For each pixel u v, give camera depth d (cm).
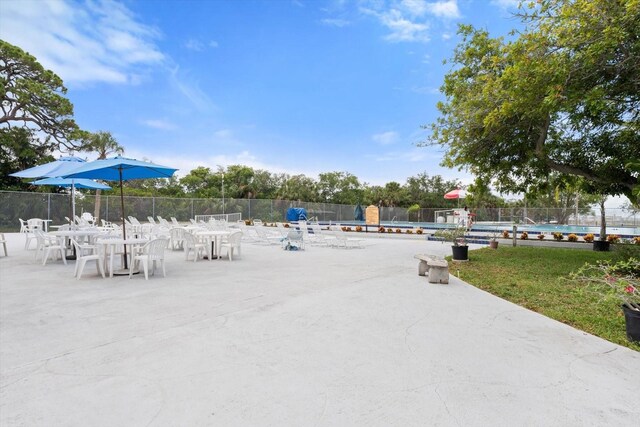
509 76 709
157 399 246
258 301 528
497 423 223
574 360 326
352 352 336
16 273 748
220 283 662
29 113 2472
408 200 4225
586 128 900
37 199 2069
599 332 405
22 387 261
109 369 293
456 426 219
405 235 2058
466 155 982
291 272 793
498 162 1081
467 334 393
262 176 4469
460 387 270
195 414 228
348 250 1293
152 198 2534
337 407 238
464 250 1017
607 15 600
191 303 513
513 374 295
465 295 586
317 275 756
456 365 311
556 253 1180
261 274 764
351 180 4806
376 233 2200
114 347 342
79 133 2638
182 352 331
